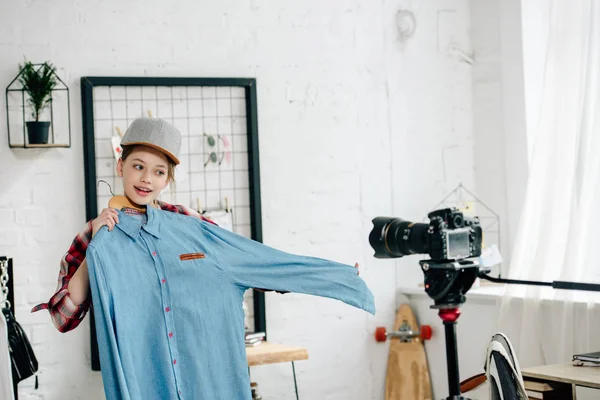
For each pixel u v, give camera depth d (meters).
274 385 4.08
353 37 4.29
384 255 2.83
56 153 3.79
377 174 4.31
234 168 4.04
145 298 2.10
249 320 4.03
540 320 3.37
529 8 4.11
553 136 3.43
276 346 3.66
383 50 4.34
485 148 4.38
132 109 3.91
